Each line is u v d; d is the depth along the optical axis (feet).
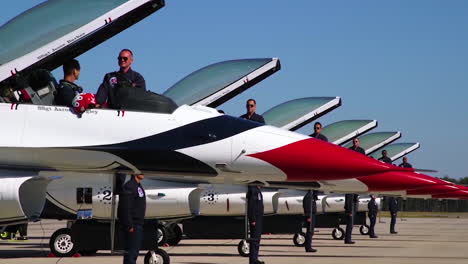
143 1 68.80
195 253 97.71
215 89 95.30
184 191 92.27
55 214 88.48
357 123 142.72
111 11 68.33
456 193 103.71
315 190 98.48
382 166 66.74
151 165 66.44
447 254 98.58
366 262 84.53
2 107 66.95
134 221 64.13
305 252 101.04
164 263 71.20
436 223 236.84
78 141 65.87
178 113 67.46
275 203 111.24
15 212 65.62
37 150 65.72
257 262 74.23
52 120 66.54
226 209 108.47
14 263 79.05
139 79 71.20
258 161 66.44
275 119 119.96
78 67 70.74
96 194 87.40
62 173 74.18
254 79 95.81
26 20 69.21
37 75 69.00
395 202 163.94
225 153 66.39
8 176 66.23
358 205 155.43
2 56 68.49
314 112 119.55
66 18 68.49
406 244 122.62
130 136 65.98
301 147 66.90
